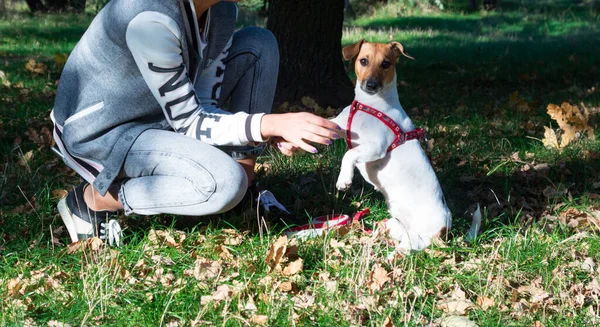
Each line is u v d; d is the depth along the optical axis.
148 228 2.16
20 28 9.83
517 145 3.23
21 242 2.05
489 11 14.16
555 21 11.90
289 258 1.96
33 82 4.84
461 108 4.27
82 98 1.86
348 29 10.48
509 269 1.94
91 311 1.68
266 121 1.79
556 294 1.82
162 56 1.75
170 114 1.84
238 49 2.15
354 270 1.87
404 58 7.31
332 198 2.44
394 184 2.00
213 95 2.07
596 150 3.04
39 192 2.42
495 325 1.68
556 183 2.72
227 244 2.05
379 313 1.72
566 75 5.91
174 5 1.78
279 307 1.72
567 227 2.23
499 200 2.52
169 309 1.72
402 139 1.97
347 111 1.99
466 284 1.88
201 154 1.83
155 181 1.87
